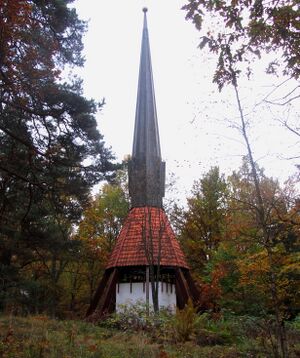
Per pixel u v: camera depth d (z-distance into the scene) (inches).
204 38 267.1
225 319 802.2
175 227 1430.9
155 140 1246.9
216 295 1011.3
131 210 1189.1
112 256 1124.5
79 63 551.2
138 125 1272.1
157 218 1148.5
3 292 892.0
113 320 820.0
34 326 593.0
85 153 565.3
